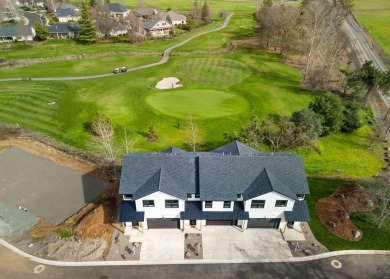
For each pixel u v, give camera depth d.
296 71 95.06
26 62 95.94
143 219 38.12
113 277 34.97
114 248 38.03
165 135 60.47
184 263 36.62
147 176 39.00
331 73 87.19
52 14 159.12
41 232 40.16
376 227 41.69
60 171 50.91
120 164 52.31
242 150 44.22
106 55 106.50
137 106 69.81
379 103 78.00
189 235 39.88
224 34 131.88
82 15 112.56
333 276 35.53
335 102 60.88
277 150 56.84
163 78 86.38
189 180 39.12
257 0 197.00
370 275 35.69
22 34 114.06
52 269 35.66
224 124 63.53
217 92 78.06
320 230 41.03
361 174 52.56
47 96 73.12
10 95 73.00
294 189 38.69
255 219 40.28
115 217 41.72
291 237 40.00
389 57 103.06
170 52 108.88
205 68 93.62
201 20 150.75
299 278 35.28
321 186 48.88
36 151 55.28
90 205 44.09
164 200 37.62
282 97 76.81
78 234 39.53
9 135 58.91
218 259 37.16
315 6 92.06
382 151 59.50
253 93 77.88
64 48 109.50
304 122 58.09
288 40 99.94
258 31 128.50
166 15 145.00
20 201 45.06
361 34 121.88
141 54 108.00
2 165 51.84
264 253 37.97
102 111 67.50
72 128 61.81
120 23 134.00
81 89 78.12
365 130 65.81
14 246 38.16
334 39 99.12
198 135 60.22
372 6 161.12
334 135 63.44
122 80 84.44
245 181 38.88
